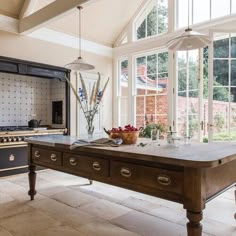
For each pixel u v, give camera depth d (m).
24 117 5.04
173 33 4.95
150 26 5.52
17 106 4.93
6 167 4.16
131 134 2.50
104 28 5.59
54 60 4.98
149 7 5.54
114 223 2.47
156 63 5.39
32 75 4.71
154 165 1.84
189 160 1.60
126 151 1.99
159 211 2.77
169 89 5.02
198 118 4.61
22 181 3.97
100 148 2.19
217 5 4.54
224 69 4.16
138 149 2.11
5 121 4.75
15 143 4.23
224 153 1.89
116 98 6.10
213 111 4.11
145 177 1.89
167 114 5.05
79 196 3.26
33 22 4.16
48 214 2.67
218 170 1.84
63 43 5.14
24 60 4.44
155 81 5.41
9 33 4.36
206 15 4.68
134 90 5.75
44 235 2.22
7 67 4.23
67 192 3.42
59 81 5.27
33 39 4.68
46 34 4.85
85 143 2.46
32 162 3.05
